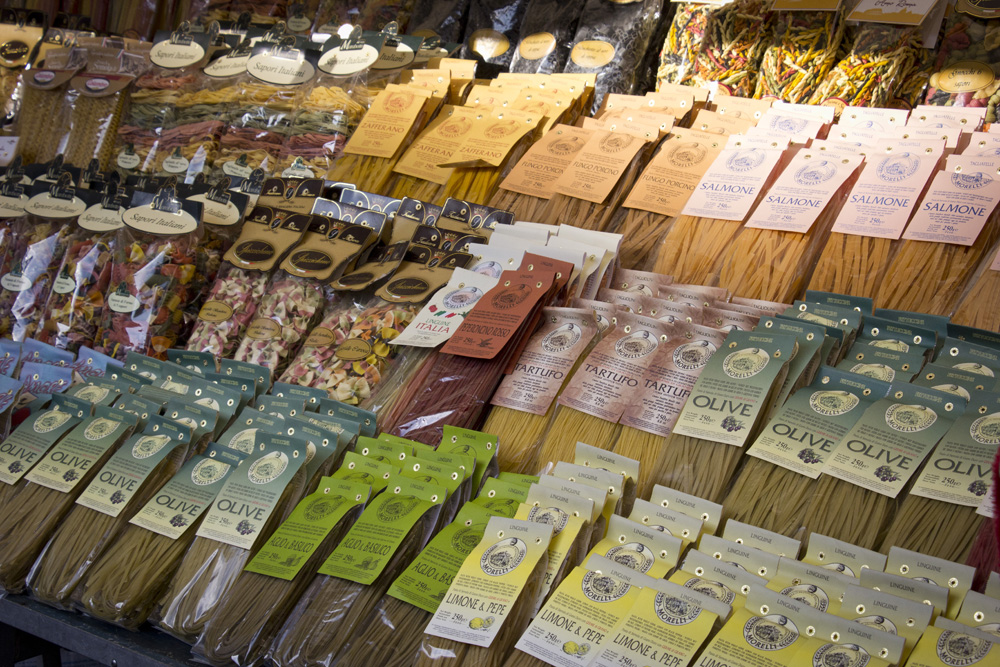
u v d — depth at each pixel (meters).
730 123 2.32
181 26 2.97
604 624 1.15
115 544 1.51
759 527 1.30
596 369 1.65
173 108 2.80
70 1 3.54
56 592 1.46
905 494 1.26
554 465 1.55
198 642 1.34
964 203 1.81
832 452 1.31
